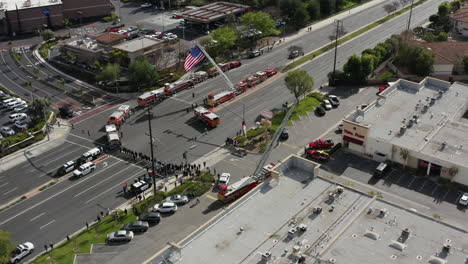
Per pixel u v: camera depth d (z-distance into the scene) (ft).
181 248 254.68
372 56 573.33
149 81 579.48
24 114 522.88
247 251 254.06
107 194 390.42
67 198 387.14
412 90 492.54
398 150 402.52
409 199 370.73
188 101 547.49
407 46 600.39
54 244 337.52
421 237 260.83
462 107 462.19
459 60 593.01
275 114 508.53
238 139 458.91
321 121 494.18
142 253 325.21
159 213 363.97
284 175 316.19
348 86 574.97
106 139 474.08
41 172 423.64
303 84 504.43
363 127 416.87
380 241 258.16
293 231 264.72
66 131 491.31
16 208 376.89
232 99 548.31
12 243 314.96
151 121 504.84
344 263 244.22
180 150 448.24
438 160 381.40
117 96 567.59
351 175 402.93
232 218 278.05
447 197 371.97
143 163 430.61
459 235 261.85
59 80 615.98
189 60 508.12
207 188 388.98
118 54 630.33
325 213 281.74
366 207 283.59
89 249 329.72
